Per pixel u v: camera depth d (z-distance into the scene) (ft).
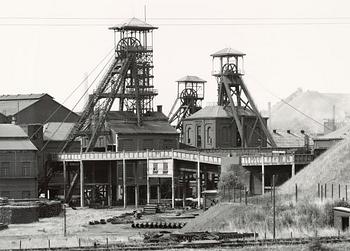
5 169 641.81
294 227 400.26
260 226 410.72
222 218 437.17
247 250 320.50
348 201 421.18
